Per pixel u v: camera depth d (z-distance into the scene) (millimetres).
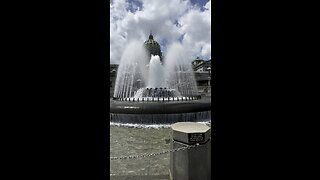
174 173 4336
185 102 12781
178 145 4293
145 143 8805
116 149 8023
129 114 12305
